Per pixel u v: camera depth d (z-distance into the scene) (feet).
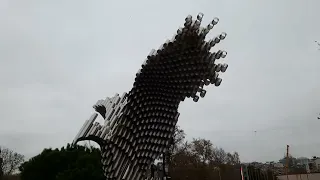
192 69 53.06
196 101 52.75
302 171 294.05
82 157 90.79
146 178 53.98
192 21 53.21
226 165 211.41
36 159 98.63
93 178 83.61
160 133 53.06
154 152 52.70
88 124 57.36
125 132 54.60
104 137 55.06
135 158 53.42
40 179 95.96
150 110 54.34
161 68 54.34
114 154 54.29
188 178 182.29
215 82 52.11
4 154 200.75
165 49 53.47
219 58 52.49
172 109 53.47
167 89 54.13
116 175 53.26
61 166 96.17
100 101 61.93
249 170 162.81
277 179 247.91
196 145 209.97
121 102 57.72
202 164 202.39
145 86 55.21
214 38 52.49
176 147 158.81
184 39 53.21
